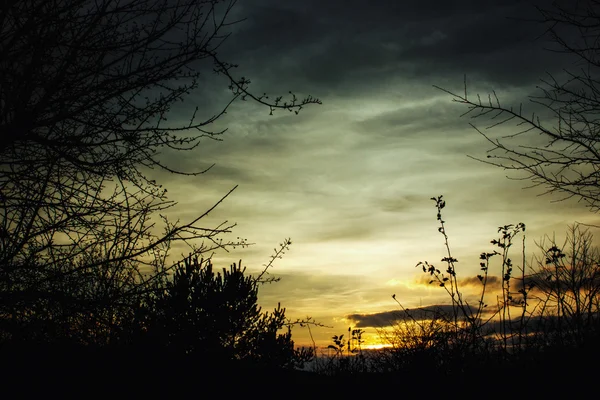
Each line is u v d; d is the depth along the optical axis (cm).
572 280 455
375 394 518
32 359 399
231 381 534
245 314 621
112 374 434
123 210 386
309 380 595
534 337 469
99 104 377
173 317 512
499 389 443
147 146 386
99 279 390
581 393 413
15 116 360
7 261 354
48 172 372
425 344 531
